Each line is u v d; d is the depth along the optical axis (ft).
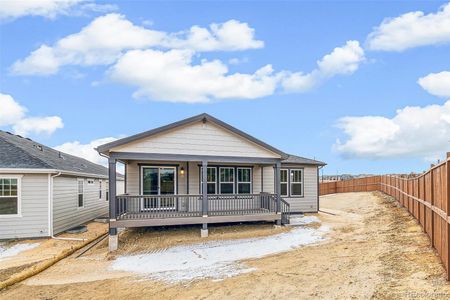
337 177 143.33
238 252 36.60
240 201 54.03
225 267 30.30
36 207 45.93
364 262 27.50
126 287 25.99
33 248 41.16
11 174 44.98
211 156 46.75
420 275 22.11
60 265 33.83
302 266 28.32
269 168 58.75
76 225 57.16
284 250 36.19
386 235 36.94
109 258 36.06
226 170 55.36
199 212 47.32
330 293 21.16
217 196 47.78
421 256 26.23
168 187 52.03
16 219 45.01
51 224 46.44
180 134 45.47
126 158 42.60
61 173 47.78
